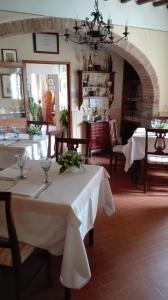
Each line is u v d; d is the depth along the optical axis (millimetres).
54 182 1921
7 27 3561
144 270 2025
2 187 1800
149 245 2350
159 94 5109
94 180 2031
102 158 5383
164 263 2105
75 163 2123
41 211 1598
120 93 6035
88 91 5641
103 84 5789
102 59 5648
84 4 3975
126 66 5871
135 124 5895
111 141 4285
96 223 2738
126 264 2094
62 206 1533
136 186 3781
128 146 3699
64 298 1759
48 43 4992
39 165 2369
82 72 5363
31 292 1812
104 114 5965
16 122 4715
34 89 9945
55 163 2443
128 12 4434
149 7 4602
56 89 7332
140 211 2998
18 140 3494
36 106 9516
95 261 2127
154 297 1766
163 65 5031
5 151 3195
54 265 2078
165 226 2666
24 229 1679
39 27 3756
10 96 4746
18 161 2074
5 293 1776
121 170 4527
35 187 1792
